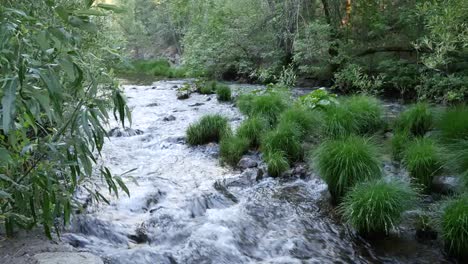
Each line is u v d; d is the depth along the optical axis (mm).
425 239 3488
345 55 11695
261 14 14680
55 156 2330
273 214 4082
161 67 20672
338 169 4109
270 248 3443
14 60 1518
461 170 4020
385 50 11289
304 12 13141
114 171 5117
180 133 7160
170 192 4539
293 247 3453
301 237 3611
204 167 5477
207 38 16438
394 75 10461
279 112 6699
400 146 5332
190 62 16469
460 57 9172
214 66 16062
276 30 14227
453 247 3172
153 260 3086
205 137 6535
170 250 3283
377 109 6535
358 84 10406
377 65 11180
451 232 3146
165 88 13766
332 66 12234
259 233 3693
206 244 3402
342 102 6680
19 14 1541
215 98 10984
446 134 5125
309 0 12969
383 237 3551
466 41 7793
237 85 14039
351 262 3227
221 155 5914
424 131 6234
